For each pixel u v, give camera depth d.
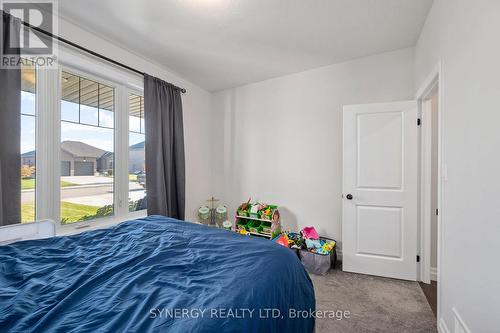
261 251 1.12
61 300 0.75
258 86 3.25
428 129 2.16
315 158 2.85
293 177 3.00
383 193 2.29
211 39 2.21
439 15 1.55
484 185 1.00
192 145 3.30
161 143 2.59
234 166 3.47
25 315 0.67
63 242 1.30
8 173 1.51
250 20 1.93
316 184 2.84
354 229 2.39
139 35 2.14
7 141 1.51
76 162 2.08
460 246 1.22
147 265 1.00
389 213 2.27
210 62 2.67
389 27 2.00
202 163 3.48
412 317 1.65
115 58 2.25
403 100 2.36
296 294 0.99
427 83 1.82
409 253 2.19
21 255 1.11
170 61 2.64
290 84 3.01
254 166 3.30
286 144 3.05
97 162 2.24
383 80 2.45
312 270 2.37
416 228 2.17
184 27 2.02
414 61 2.30
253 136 3.31
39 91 1.80
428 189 2.16
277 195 3.12
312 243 2.48
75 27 1.94
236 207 3.46
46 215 1.83
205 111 3.55
